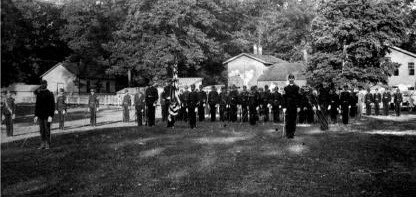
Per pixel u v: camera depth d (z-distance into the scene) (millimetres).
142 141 17844
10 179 10742
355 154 14289
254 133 20609
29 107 62375
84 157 13961
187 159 13383
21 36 54938
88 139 18891
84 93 82000
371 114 38781
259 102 25578
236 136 19391
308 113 26703
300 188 9672
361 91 38219
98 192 9383
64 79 83375
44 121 16094
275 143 16891
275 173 11305
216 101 28672
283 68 69500
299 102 18625
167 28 67750
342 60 47094
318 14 49719
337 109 27328
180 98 28484
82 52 75938
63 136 20375
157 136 19609
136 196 9023
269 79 68562
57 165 12547
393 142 17281
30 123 32656
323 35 47906
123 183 10227
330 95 27047
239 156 13883
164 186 9883
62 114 25453
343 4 46906
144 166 12281
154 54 64312
